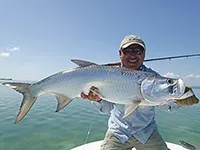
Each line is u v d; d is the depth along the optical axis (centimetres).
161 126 330
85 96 99
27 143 228
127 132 110
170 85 88
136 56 109
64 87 102
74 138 252
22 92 106
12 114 371
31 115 371
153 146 109
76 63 103
